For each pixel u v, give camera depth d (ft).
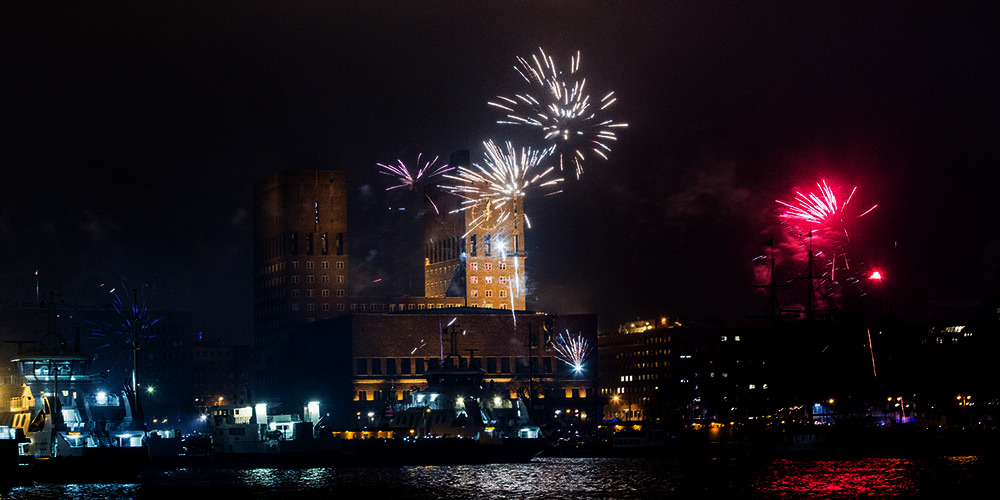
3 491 626.64
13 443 632.38
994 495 643.86
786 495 655.35
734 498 647.97
